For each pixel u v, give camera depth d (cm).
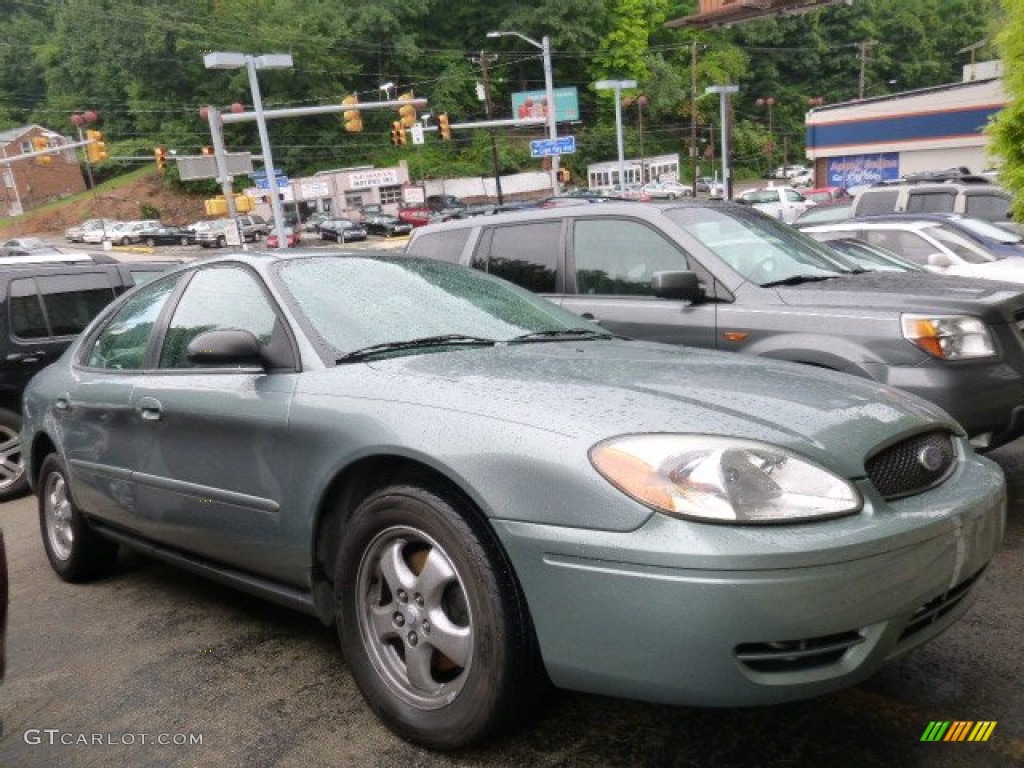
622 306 555
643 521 216
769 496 217
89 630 378
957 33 10656
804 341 475
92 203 8525
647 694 219
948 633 321
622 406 245
